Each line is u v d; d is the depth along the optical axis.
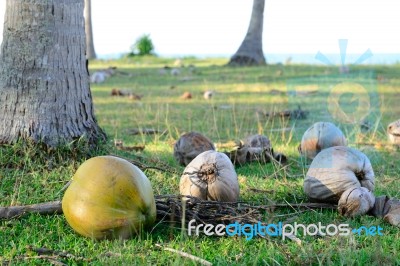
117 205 3.47
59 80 4.97
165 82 15.84
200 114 9.38
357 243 3.57
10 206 3.97
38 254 3.37
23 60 4.88
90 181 3.51
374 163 5.92
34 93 4.88
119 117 9.04
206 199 4.09
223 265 3.22
